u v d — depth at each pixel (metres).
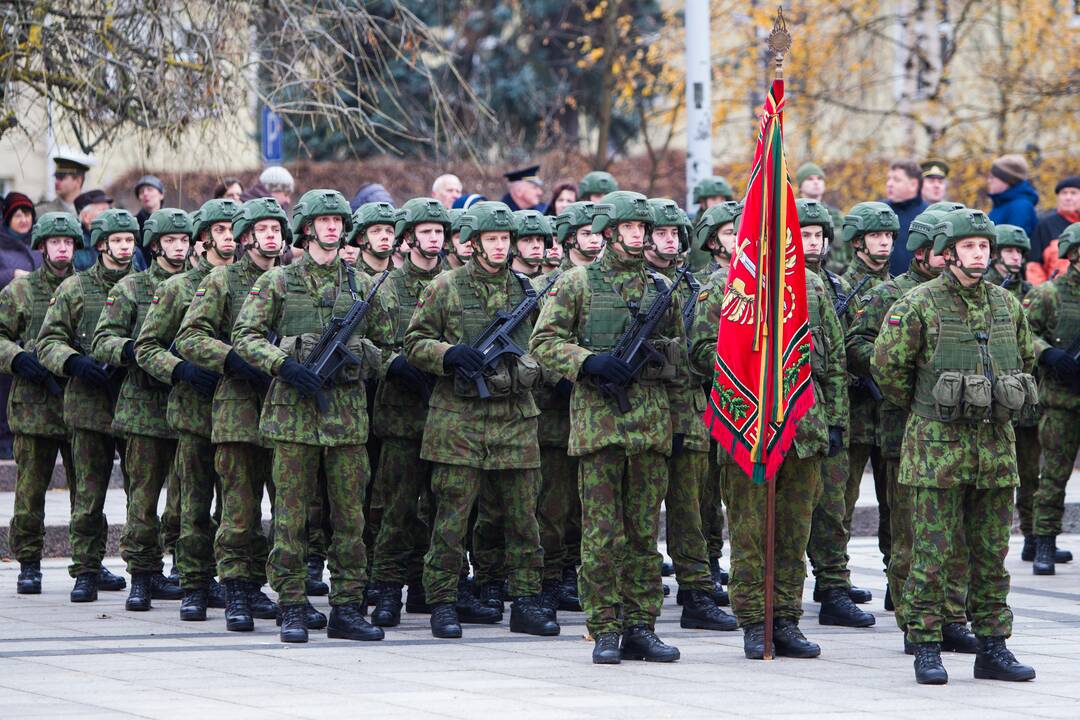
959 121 70.12
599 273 27.30
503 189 72.50
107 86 45.78
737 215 30.33
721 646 28.28
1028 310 37.66
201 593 31.12
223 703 23.20
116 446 34.38
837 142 82.88
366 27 48.50
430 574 29.34
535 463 29.44
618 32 81.00
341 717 22.33
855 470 32.97
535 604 29.69
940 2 73.19
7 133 48.12
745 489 27.20
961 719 22.64
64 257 34.59
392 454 30.78
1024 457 38.25
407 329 29.73
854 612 30.89
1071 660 27.12
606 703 23.34
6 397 45.69
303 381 27.86
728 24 76.56
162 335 31.19
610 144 94.06
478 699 23.56
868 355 31.00
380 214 30.61
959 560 27.53
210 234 30.98
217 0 45.59
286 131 78.88
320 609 32.47
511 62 93.94
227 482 29.80
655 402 26.86
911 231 29.41
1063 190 46.31
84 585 33.25
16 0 45.06
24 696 23.66
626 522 27.17
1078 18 77.12
